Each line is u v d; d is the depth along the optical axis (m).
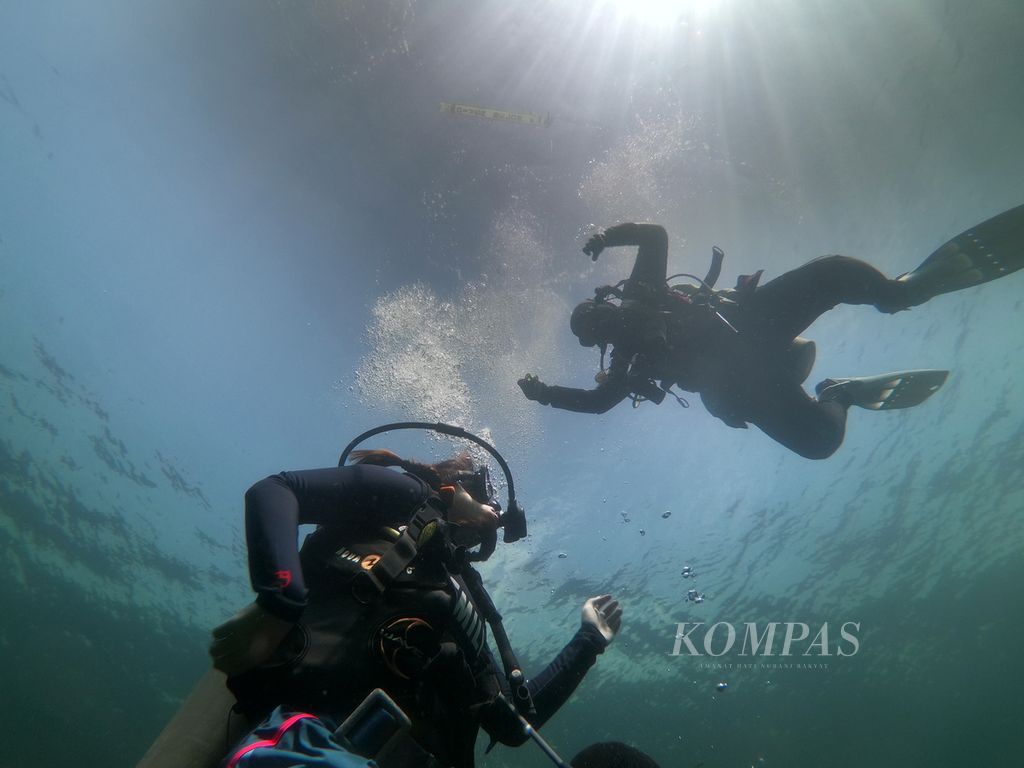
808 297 3.91
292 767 0.94
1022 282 11.71
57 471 12.19
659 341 3.75
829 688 13.59
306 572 1.36
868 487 12.66
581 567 10.31
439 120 11.82
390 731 1.04
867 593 14.06
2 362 11.74
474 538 1.68
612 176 11.43
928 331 11.99
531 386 4.10
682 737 12.21
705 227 11.49
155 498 11.91
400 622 1.27
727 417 4.26
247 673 1.17
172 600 12.66
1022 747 14.52
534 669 10.68
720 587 11.85
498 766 11.70
